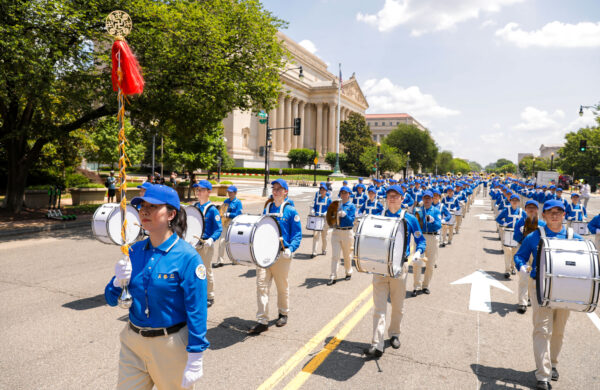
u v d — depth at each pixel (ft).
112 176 76.59
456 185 57.06
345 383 14.60
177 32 52.37
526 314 22.85
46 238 43.45
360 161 276.00
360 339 18.65
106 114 57.11
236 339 18.16
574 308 13.65
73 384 13.98
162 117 60.39
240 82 60.49
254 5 62.59
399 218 16.62
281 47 68.23
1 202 63.26
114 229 23.52
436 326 20.66
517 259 15.78
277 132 276.41
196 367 8.68
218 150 128.98
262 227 18.10
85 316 20.49
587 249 13.73
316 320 20.90
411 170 324.39
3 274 28.66
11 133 50.88
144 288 8.93
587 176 223.51
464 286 28.71
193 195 97.86
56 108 52.60
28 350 16.56
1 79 41.68
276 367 15.60
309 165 266.57
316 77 335.47
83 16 47.62
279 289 20.03
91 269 30.37
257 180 191.62
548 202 15.75
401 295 17.51
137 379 9.41
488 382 14.99
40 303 22.41
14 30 40.96
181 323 9.14
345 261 29.48
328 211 28.53
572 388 14.75
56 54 46.09
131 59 9.88
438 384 14.75
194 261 8.98
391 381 14.85
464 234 54.95
